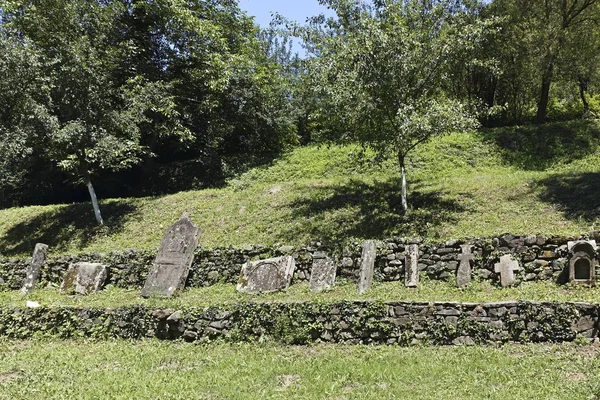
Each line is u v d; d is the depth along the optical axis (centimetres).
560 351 735
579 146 1845
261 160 2355
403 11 1419
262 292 1107
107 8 2025
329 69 1348
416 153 1953
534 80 2262
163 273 1198
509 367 688
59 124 1655
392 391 631
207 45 2267
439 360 745
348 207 1479
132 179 2441
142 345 941
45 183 2402
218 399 643
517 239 1047
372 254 1115
